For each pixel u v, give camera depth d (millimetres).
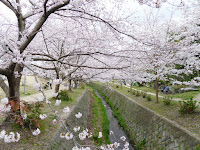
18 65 3410
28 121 4000
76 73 6523
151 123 6449
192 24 6266
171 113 6020
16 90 3758
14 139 1731
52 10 2514
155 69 6387
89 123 8344
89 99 14828
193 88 10445
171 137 4777
